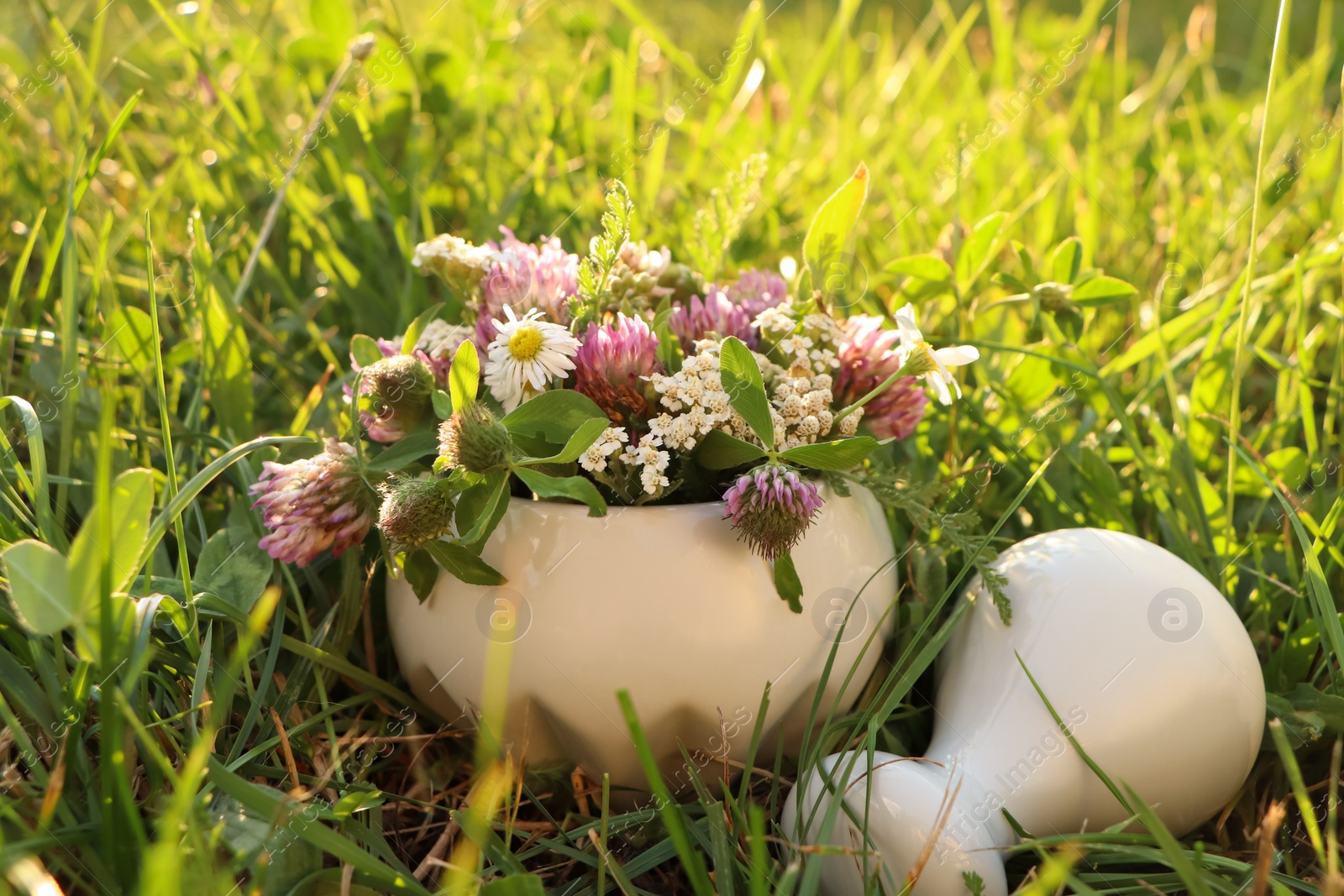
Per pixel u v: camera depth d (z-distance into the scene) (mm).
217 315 1024
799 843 720
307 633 856
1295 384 1141
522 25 1776
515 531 734
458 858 753
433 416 804
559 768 826
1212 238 1478
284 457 963
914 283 1099
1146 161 1771
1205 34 1946
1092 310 1198
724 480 799
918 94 1874
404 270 1308
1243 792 851
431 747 886
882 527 844
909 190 1659
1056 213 1525
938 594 899
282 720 810
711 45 2299
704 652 722
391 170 1389
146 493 642
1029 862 767
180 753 716
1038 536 854
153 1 1334
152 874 544
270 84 1708
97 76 1523
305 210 1264
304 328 1226
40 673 714
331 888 676
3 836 630
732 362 723
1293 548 1004
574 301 833
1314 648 888
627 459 729
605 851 705
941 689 833
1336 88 2025
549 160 1519
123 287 1261
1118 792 716
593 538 720
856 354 833
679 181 1540
